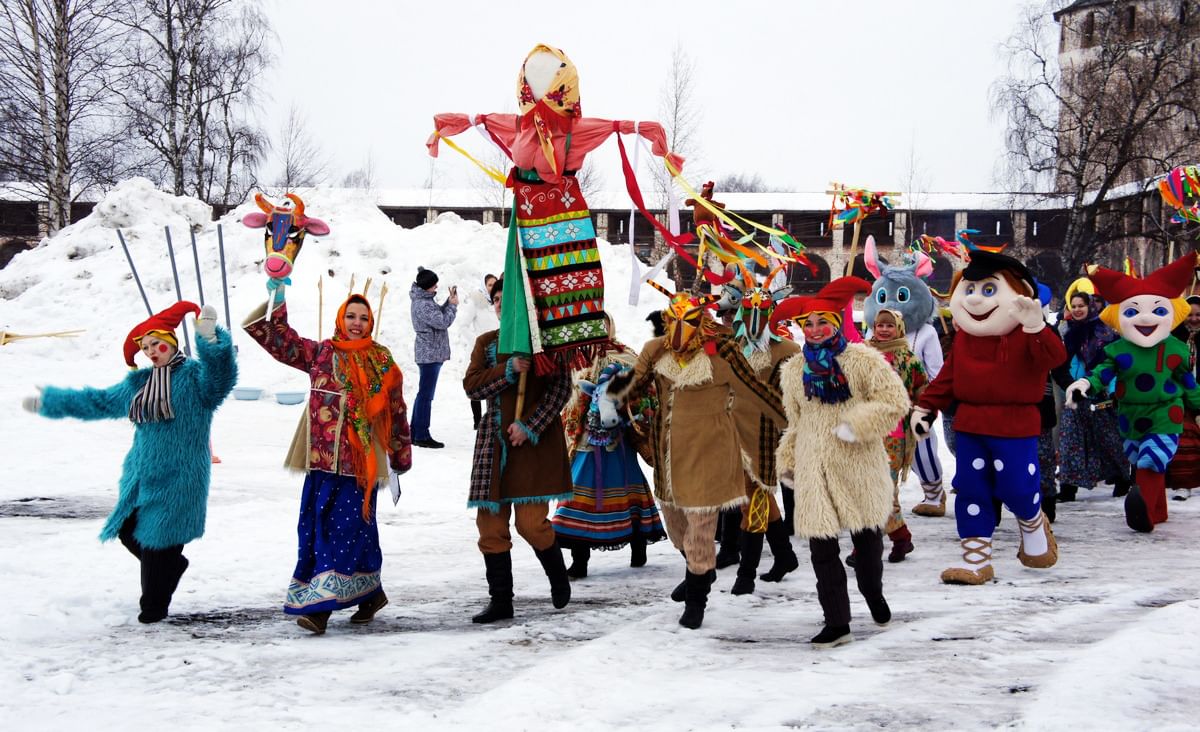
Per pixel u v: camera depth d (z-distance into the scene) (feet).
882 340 26.68
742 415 21.25
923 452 31.40
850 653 15.35
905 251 32.45
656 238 136.36
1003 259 21.63
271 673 14.51
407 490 34.40
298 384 58.65
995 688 12.96
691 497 18.02
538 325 19.57
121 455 36.73
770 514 22.48
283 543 24.82
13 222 167.73
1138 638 14.37
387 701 13.10
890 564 24.18
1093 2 128.47
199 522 18.16
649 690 13.26
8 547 22.50
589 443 23.62
